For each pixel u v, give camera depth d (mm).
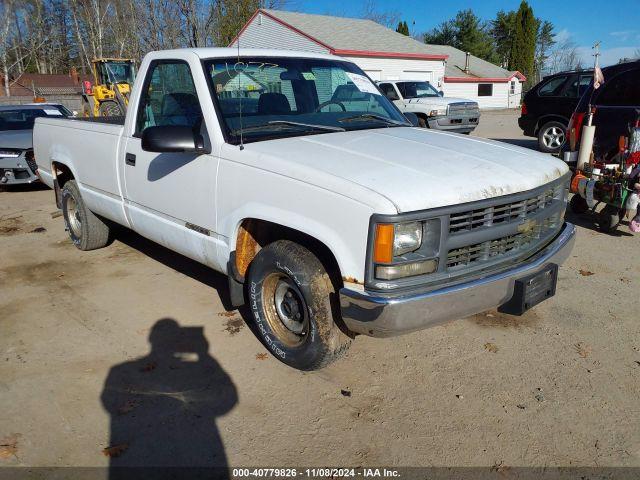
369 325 2773
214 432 2979
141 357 3734
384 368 3568
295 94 4098
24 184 9852
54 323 4254
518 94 43625
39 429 3008
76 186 5645
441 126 15688
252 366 3600
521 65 52594
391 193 2688
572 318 4199
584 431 2951
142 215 4402
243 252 3557
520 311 3072
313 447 2857
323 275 3125
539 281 3150
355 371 3535
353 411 3141
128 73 17328
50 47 41812
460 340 3906
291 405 3197
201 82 3689
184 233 3959
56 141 5672
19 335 4066
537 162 3436
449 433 2949
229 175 3422
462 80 38781
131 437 2941
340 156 3160
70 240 6418
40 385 3416
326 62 4469
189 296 4715
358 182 2787
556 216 3531
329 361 3279
